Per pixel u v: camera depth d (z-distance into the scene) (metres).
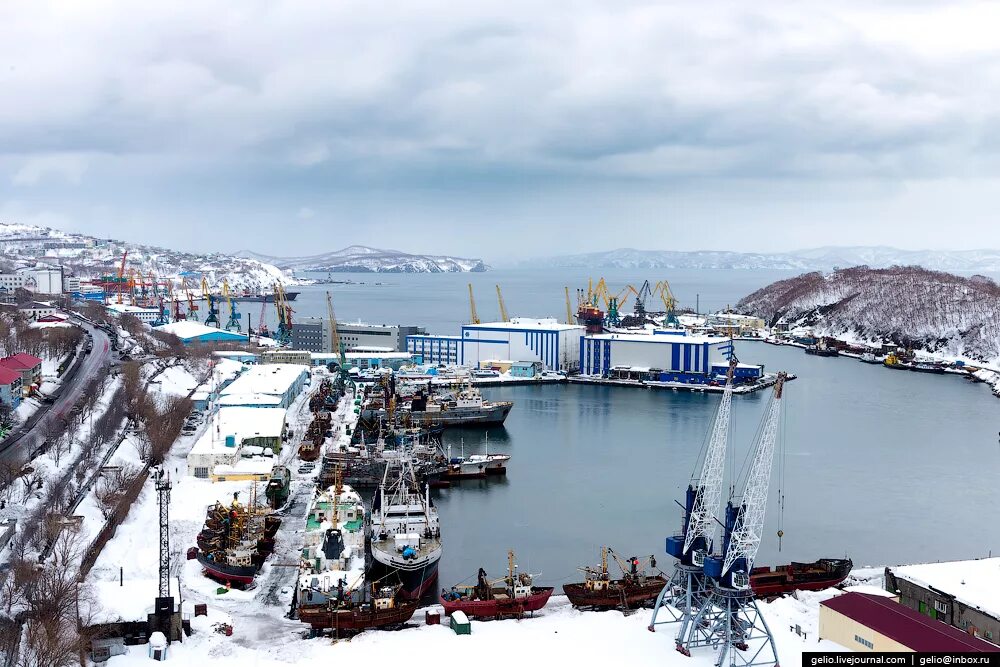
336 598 131.75
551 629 129.00
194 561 149.75
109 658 111.19
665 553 170.12
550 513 196.25
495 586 149.12
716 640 122.69
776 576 148.75
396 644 121.12
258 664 112.25
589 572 148.25
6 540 140.12
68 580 125.69
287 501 192.62
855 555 171.25
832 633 119.00
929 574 137.50
